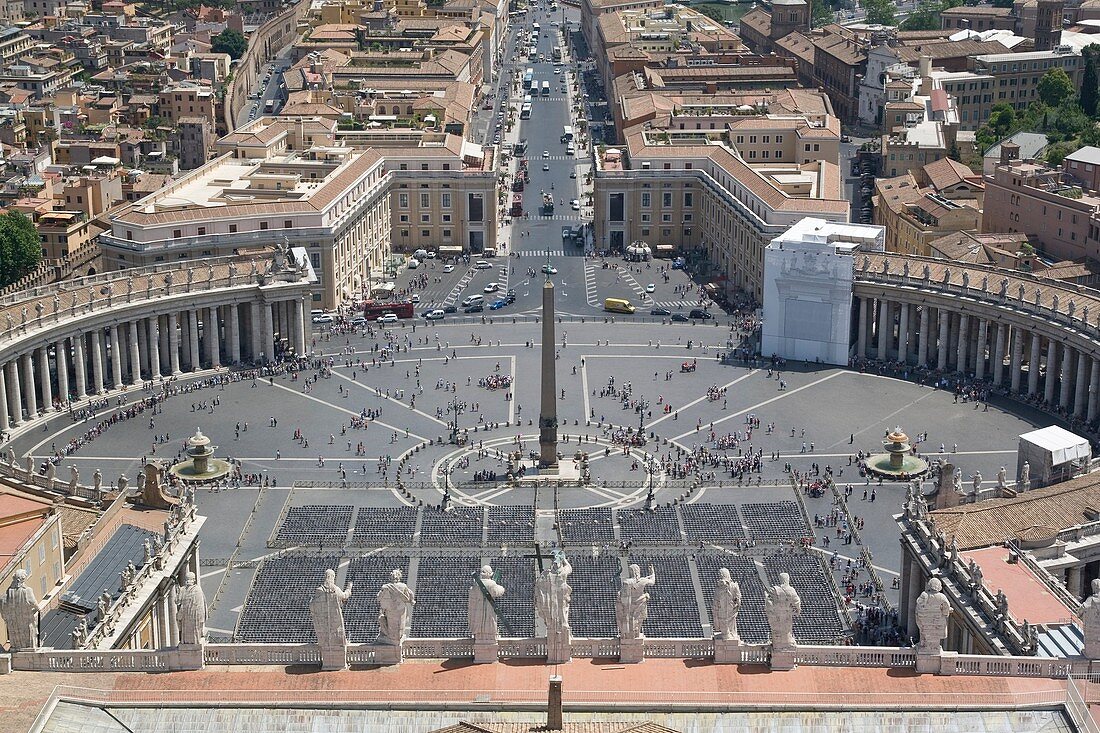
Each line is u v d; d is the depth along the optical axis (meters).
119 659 160.25
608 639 162.50
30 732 149.00
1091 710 152.25
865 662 160.50
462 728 147.12
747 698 154.50
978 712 153.12
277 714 152.75
